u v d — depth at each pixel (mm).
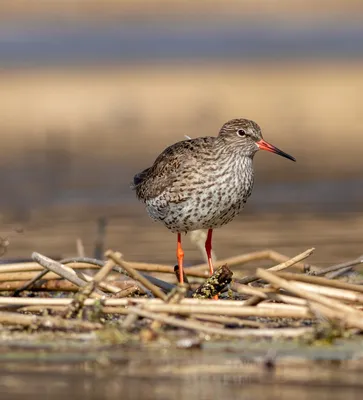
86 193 20906
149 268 12820
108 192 20984
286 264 11852
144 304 10414
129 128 27531
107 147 24938
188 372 9234
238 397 8570
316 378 9047
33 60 41312
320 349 9852
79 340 10195
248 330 10219
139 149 24484
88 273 12969
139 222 18641
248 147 13219
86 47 45906
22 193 20781
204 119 28766
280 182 21875
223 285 11641
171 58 42781
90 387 8852
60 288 12508
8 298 11195
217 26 53312
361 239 16734
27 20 50469
